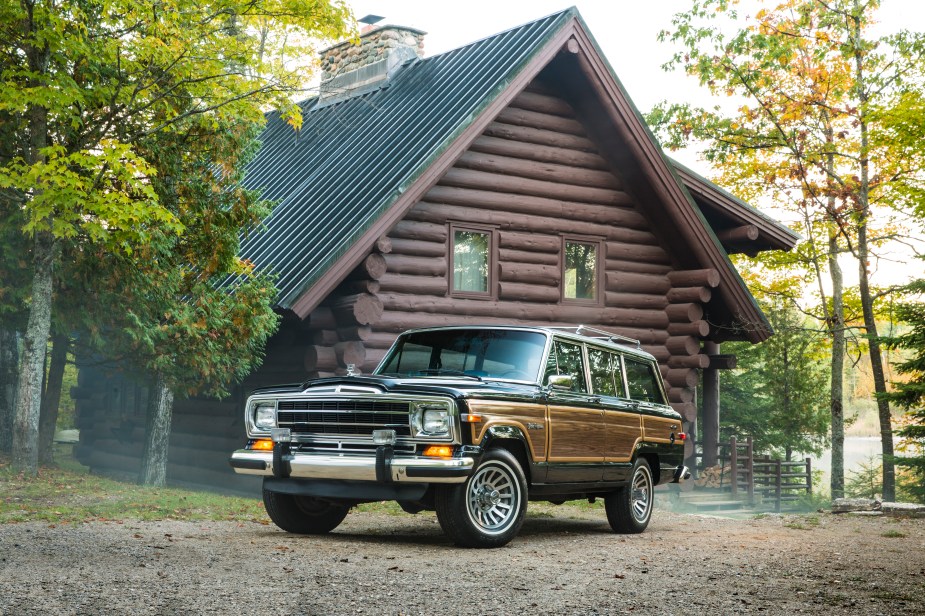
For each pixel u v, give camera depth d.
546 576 6.75
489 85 17.53
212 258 14.98
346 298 15.99
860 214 24.14
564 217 19.12
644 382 11.11
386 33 22.62
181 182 15.09
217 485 19.61
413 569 6.86
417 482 7.94
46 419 17.28
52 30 12.47
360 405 8.17
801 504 25.56
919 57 23.20
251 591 5.83
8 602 5.26
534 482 8.77
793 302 27.88
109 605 5.29
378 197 16.14
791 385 28.88
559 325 18.81
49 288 13.95
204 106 14.80
